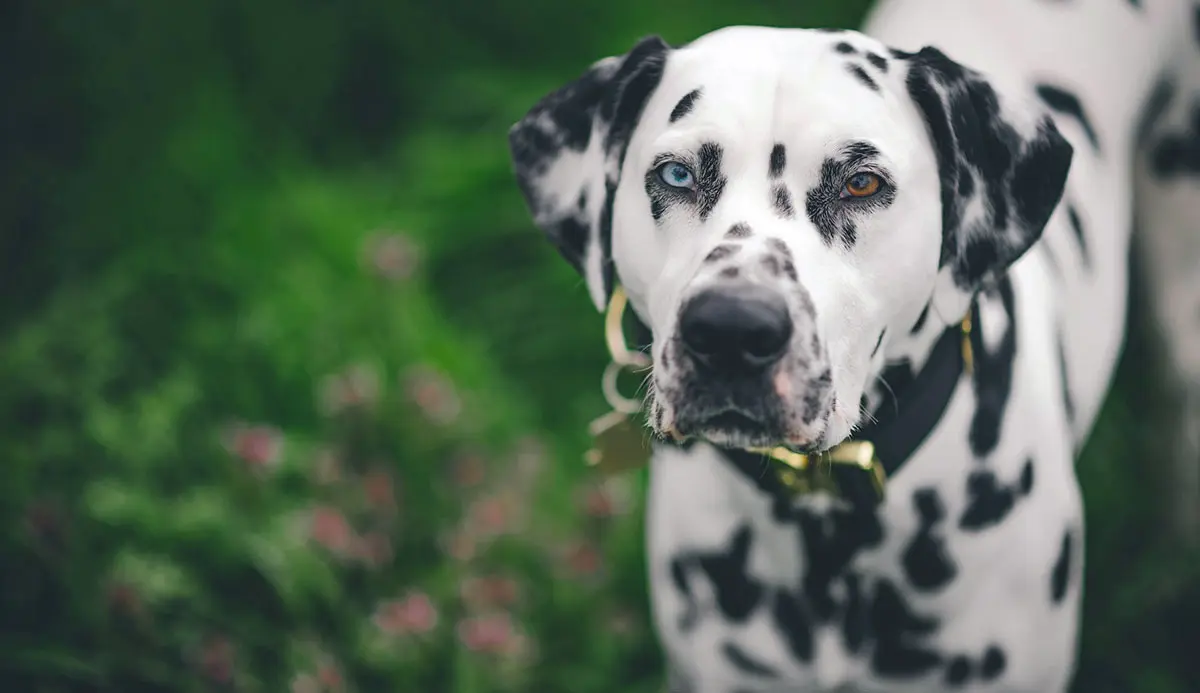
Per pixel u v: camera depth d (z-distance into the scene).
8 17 4.61
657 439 2.21
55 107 4.49
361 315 3.70
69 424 3.42
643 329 2.21
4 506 3.20
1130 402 3.56
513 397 3.79
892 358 2.09
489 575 3.20
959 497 2.21
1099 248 2.75
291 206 4.06
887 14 3.06
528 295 4.02
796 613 2.32
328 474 3.26
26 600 3.06
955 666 2.33
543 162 2.26
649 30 4.43
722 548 2.31
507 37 4.77
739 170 1.94
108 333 3.63
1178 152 3.12
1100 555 3.35
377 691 3.00
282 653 3.03
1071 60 2.87
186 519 3.12
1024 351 2.33
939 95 1.98
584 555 3.21
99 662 2.95
